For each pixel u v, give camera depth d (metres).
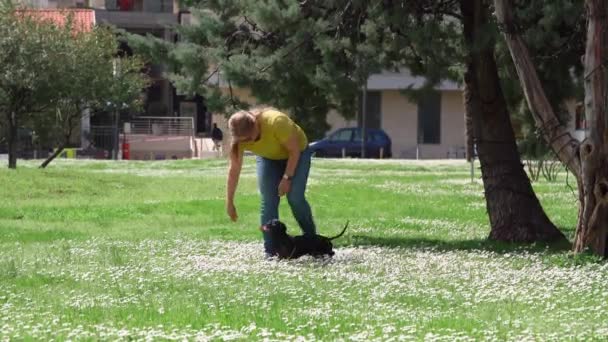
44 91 35.97
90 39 37.09
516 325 8.73
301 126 17.14
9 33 35.16
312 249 13.88
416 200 27.09
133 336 8.12
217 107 16.86
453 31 15.58
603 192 13.52
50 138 38.25
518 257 14.12
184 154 59.91
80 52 36.56
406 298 10.35
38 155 53.56
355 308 9.73
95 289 11.00
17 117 35.88
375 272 12.38
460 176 37.53
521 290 10.78
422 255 14.44
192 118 62.16
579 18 15.41
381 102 63.62
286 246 13.77
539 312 9.53
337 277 11.85
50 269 12.62
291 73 16.34
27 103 36.03
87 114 43.34
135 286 11.20
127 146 57.91
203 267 12.82
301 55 16.19
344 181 34.28
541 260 13.70
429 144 63.81
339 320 9.02
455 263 13.41
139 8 63.06
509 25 14.00
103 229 19.42
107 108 39.44
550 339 8.07
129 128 60.84
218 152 58.50
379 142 59.16
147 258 13.98
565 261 13.38
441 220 22.05
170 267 12.84
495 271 12.52
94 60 36.88
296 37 16.14
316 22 16.08
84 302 10.07
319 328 8.59
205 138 61.91
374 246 16.11
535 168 26.83
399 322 8.91
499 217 16.69
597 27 13.27
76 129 57.25
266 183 13.72
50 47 35.69
